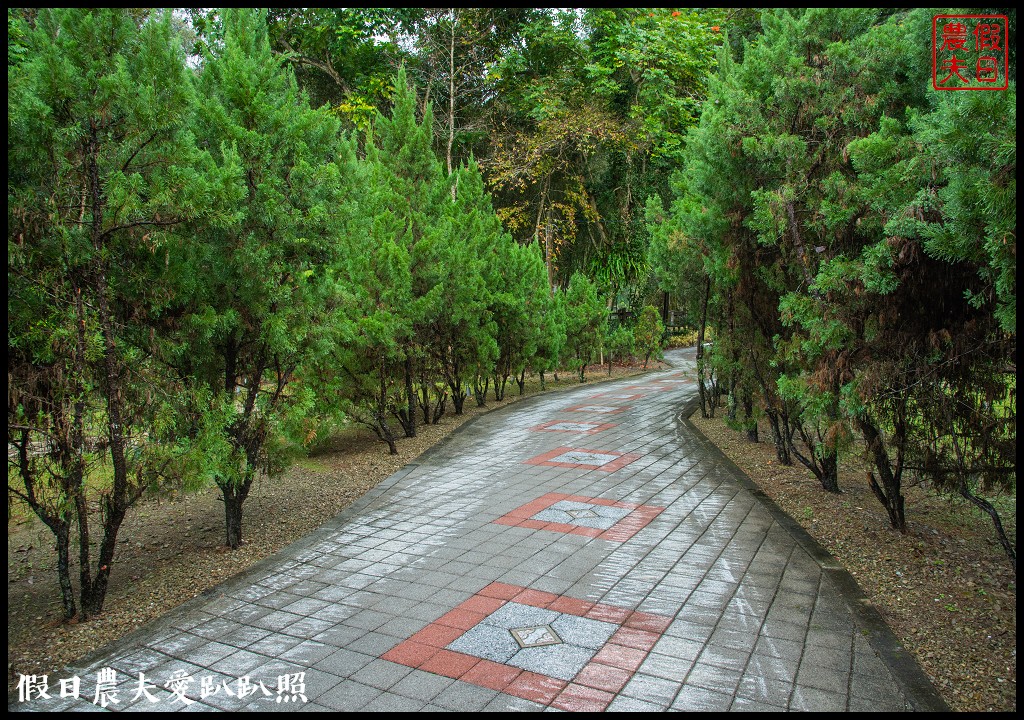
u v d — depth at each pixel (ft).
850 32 20.70
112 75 13.94
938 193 13.09
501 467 28.84
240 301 18.48
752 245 22.93
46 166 14.11
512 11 70.54
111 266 15.42
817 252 19.01
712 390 41.29
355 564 17.80
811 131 20.85
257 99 19.03
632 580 16.11
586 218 75.36
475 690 11.45
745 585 15.64
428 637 13.47
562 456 30.76
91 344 14.42
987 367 14.93
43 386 14.80
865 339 16.19
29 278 13.91
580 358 67.15
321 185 19.34
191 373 18.28
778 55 21.31
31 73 13.91
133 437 16.47
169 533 21.52
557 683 11.60
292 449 20.80
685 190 34.22
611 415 43.27
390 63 67.05
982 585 15.37
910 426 17.16
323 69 68.39
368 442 35.68
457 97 70.74
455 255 37.50
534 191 75.61
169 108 14.93
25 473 14.20
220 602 15.56
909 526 19.66
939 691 11.03
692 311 38.04
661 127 65.00
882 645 12.63
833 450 18.03
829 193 18.17
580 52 70.08
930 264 14.42
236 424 19.06
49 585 17.47
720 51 26.91
